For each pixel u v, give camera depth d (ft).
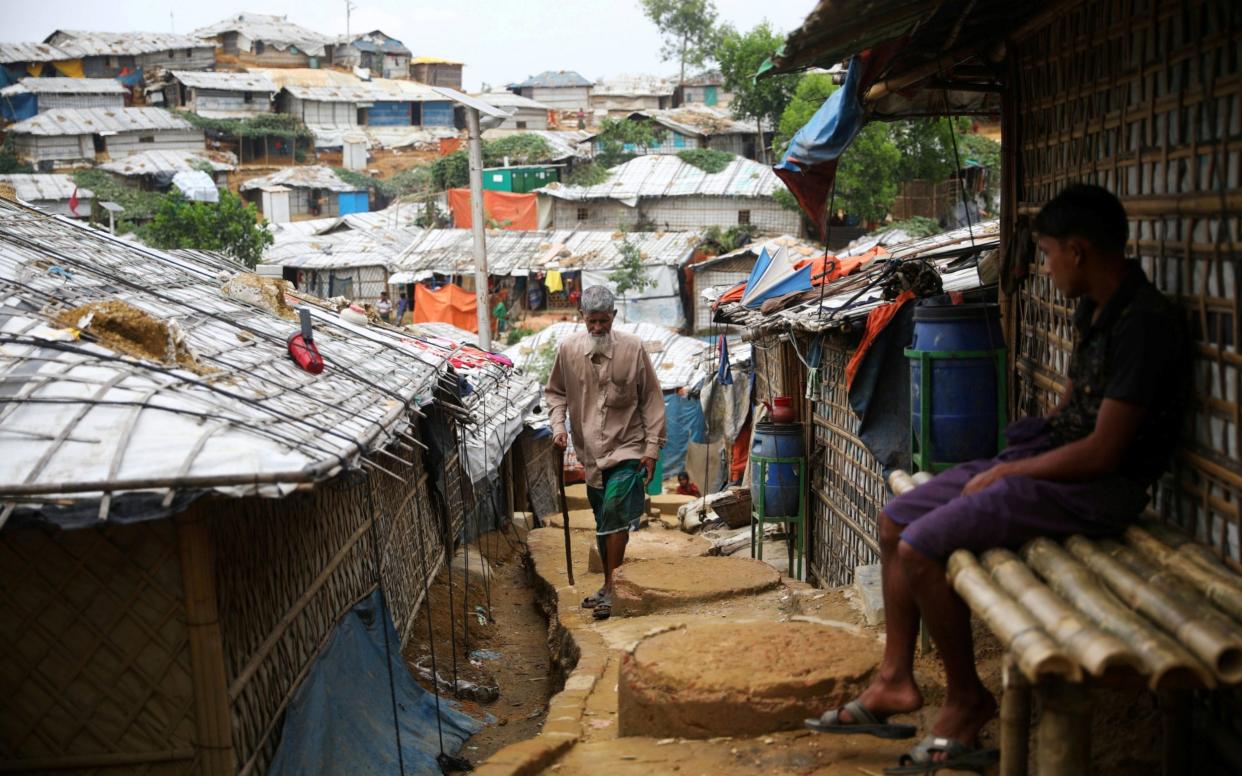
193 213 135.74
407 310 141.69
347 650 21.99
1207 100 11.21
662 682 15.57
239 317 23.16
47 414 14.39
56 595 14.93
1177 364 10.91
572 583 32.04
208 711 15.12
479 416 45.83
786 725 14.98
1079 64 15.26
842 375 32.78
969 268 29.99
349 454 15.24
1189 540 10.84
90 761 15.25
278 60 253.03
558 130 248.11
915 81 19.40
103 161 194.70
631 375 26.68
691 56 246.06
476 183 52.16
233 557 16.24
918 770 12.10
